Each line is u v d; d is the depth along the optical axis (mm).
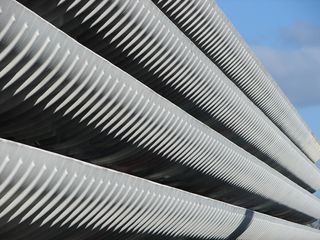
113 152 32250
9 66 20703
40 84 22938
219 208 44000
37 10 26562
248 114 52781
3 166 19141
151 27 32656
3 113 23609
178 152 37875
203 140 40250
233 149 46562
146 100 30906
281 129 73500
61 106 25250
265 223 58844
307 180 87500
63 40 22312
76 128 27641
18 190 20391
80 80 24859
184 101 41625
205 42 44906
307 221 88562
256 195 59000
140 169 36656
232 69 51094
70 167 22562
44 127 26125
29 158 20000
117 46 32000
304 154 87688
